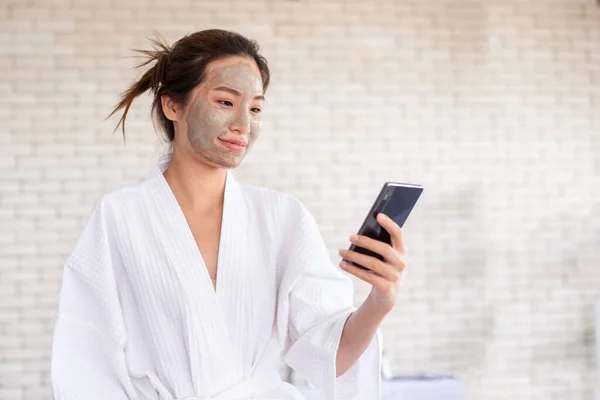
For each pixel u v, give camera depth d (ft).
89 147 16.46
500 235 17.49
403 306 17.22
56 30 16.38
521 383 17.42
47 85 16.38
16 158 16.31
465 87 17.48
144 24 16.57
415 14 17.37
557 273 17.61
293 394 5.77
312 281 5.90
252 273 5.82
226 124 5.74
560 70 17.75
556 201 17.65
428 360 17.24
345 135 17.13
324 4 17.12
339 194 17.08
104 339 5.61
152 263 5.65
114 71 16.52
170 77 5.88
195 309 5.59
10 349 16.22
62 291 5.63
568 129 17.75
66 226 16.40
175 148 5.92
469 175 17.46
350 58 17.16
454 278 17.37
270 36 16.96
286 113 16.99
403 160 17.28
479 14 17.54
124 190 5.80
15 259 16.26
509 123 17.58
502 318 17.46
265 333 5.80
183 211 5.83
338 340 5.65
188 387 5.54
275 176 16.92
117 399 5.54
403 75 17.33
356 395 5.89
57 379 5.47
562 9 17.76
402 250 5.26
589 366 17.61
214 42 5.85
